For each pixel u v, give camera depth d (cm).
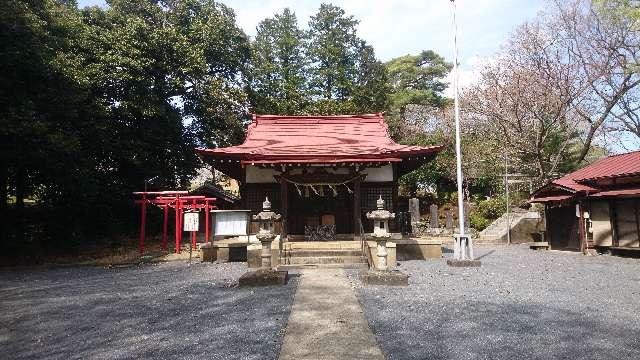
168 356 458
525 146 2472
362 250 1184
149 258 1548
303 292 783
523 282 912
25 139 1412
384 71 3391
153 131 2262
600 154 2708
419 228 2394
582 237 1552
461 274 1029
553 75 2314
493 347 473
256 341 498
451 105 3494
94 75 1972
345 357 431
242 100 2642
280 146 1588
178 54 2236
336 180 1444
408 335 519
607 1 1449
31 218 2075
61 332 575
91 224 2266
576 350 463
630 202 1444
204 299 761
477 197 3056
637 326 559
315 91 3675
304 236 1470
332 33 3603
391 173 1521
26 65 1488
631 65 1750
